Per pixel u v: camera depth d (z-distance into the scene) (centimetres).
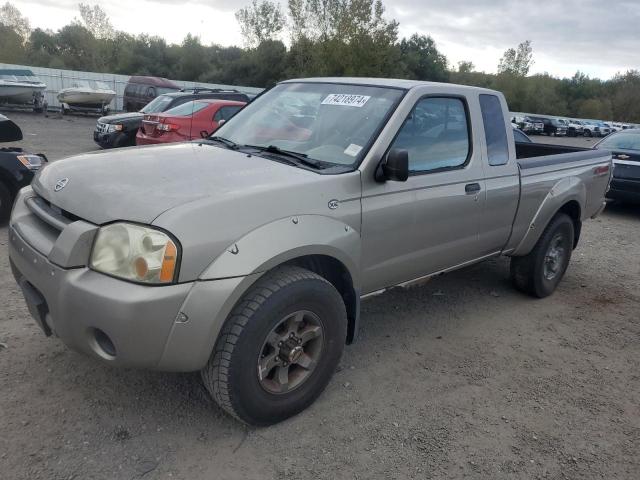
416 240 371
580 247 773
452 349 418
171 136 1065
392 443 299
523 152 703
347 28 3222
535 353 423
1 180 633
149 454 275
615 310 530
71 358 354
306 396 311
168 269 246
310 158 344
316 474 271
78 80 3144
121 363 254
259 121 403
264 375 288
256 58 4925
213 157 339
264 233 273
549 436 318
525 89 7150
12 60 5878
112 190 276
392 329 444
